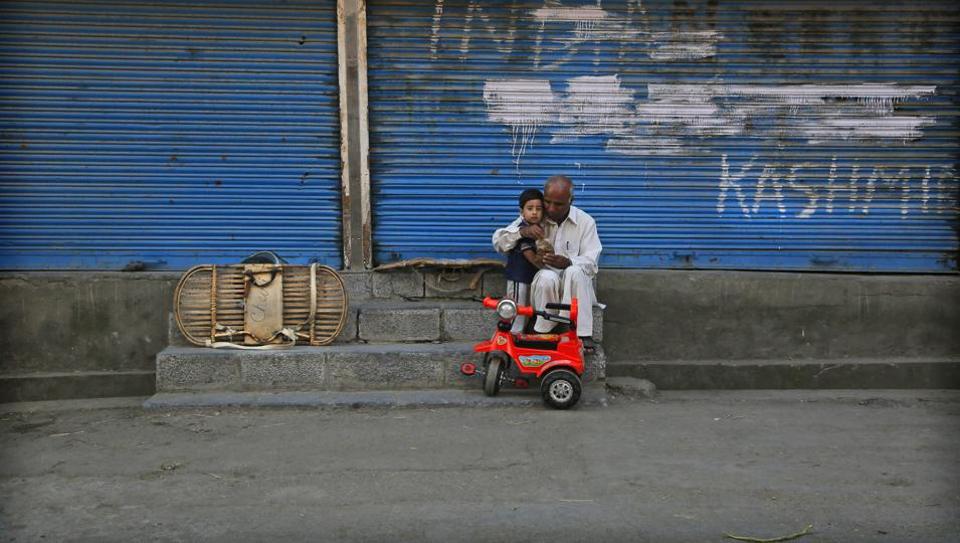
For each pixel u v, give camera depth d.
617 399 6.13
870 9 6.47
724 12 6.48
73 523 3.97
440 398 5.76
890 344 6.59
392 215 6.57
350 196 6.48
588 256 5.91
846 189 6.62
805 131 6.57
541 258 5.84
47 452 4.95
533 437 5.13
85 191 6.40
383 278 6.54
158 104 6.38
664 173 6.59
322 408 5.68
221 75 6.38
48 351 6.31
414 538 3.81
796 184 6.61
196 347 6.01
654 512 4.08
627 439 5.12
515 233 5.91
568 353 5.65
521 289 5.98
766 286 6.57
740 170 6.61
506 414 5.59
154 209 6.45
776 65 6.52
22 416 5.78
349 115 6.42
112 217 6.43
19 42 6.25
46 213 6.39
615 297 6.55
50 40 6.26
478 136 6.53
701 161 6.59
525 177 6.56
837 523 3.97
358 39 6.36
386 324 6.20
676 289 6.56
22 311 6.28
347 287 6.52
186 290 5.97
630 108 6.54
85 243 6.43
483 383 5.95
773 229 6.64
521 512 4.07
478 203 6.57
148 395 6.32
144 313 6.36
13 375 6.24
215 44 6.36
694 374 6.52
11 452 4.96
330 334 6.07
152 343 6.38
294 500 4.22
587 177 6.58
